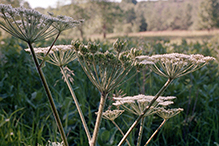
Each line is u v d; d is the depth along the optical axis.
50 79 4.23
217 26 66.69
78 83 4.18
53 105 1.21
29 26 1.13
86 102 3.50
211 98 3.70
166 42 7.31
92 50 1.28
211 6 65.94
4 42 6.71
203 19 67.81
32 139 2.47
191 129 3.25
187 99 3.72
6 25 1.09
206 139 2.97
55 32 1.23
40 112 3.22
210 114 3.38
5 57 4.90
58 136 2.63
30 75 4.22
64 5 46.72
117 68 1.33
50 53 1.45
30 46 1.15
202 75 4.72
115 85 1.30
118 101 1.64
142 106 1.49
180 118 3.31
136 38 7.52
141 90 3.80
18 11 1.06
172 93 3.56
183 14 96.31
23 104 3.27
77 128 3.08
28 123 3.02
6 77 4.06
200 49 6.77
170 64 1.41
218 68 5.18
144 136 2.97
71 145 2.71
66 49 1.43
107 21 52.56
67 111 2.86
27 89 4.06
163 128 3.08
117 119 3.08
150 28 103.31
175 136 3.03
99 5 52.59
